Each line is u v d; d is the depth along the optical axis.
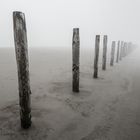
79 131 2.99
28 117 2.98
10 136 2.78
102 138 2.79
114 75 7.72
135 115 3.66
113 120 3.42
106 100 4.52
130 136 2.86
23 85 2.78
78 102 4.31
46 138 2.76
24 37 2.62
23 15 2.56
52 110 3.81
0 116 3.45
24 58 2.67
